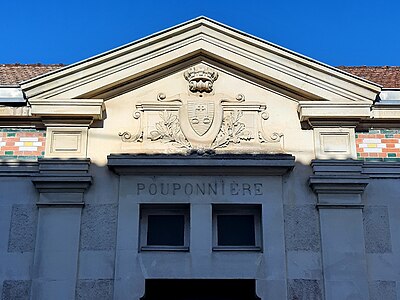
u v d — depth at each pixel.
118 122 10.23
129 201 9.68
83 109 10.07
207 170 9.80
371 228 9.63
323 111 10.12
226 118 10.25
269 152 10.02
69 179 9.66
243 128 10.18
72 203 9.59
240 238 9.82
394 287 9.29
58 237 9.43
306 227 9.59
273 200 9.71
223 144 10.04
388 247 9.52
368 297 9.18
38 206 9.61
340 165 9.88
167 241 9.77
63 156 9.94
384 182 9.91
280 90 10.45
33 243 9.48
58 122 10.15
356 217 9.60
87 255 9.38
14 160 9.98
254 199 9.72
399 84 12.26
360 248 9.43
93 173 9.88
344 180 9.72
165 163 9.71
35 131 10.23
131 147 10.05
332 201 9.68
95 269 9.31
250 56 10.45
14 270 9.33
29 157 10.03
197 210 9.66
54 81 10.18
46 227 9.48
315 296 9.20
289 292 9.22
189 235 9.66
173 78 10.55
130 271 9.30
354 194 9.74
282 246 9.45
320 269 9.34
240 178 9.85
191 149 9.96
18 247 9.46
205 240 9.51
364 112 10.11
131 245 9.44
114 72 10.32
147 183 9.79
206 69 10.58
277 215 9.63
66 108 10.07
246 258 9.41
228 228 9.89
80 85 10.23
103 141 10.10
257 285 9.25
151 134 10.12
